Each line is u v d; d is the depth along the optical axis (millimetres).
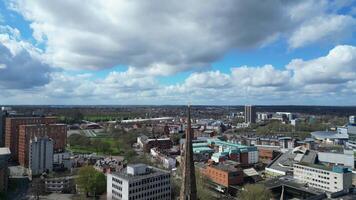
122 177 193250
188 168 71688
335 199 185250
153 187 197625
